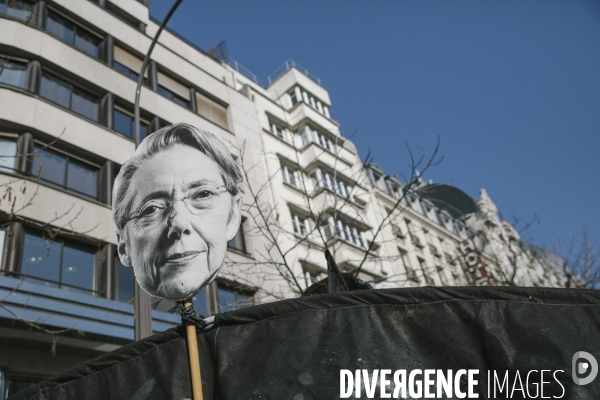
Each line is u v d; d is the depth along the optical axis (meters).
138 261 2.85
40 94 18.02
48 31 19.64
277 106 30.31
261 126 27.66
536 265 32.16
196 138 3.10
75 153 17.98
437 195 45.06
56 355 14.26
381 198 33.50
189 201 2.92
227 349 2.66
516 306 2.45
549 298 2.44
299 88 33.19
